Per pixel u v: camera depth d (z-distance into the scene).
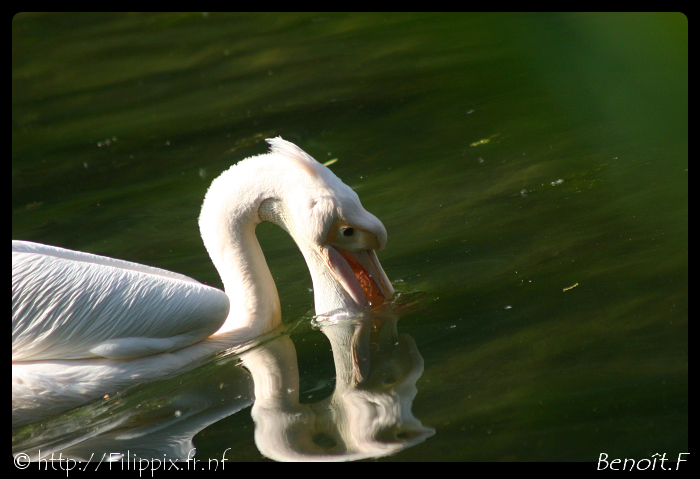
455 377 6.98
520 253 9.44
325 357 7.89
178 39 21.69
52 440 6.95
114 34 22.28
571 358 7.01
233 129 15.45
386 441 6.19
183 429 6.82
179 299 7.95
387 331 8.17
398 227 10.91
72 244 11.36
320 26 21.64
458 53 18.27
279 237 11.43
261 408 7.02
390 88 16.73
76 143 15.55
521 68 16.55
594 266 8.74
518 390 6.62
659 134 12.14
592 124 13.40
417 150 13.64
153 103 17.38
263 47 20.39
